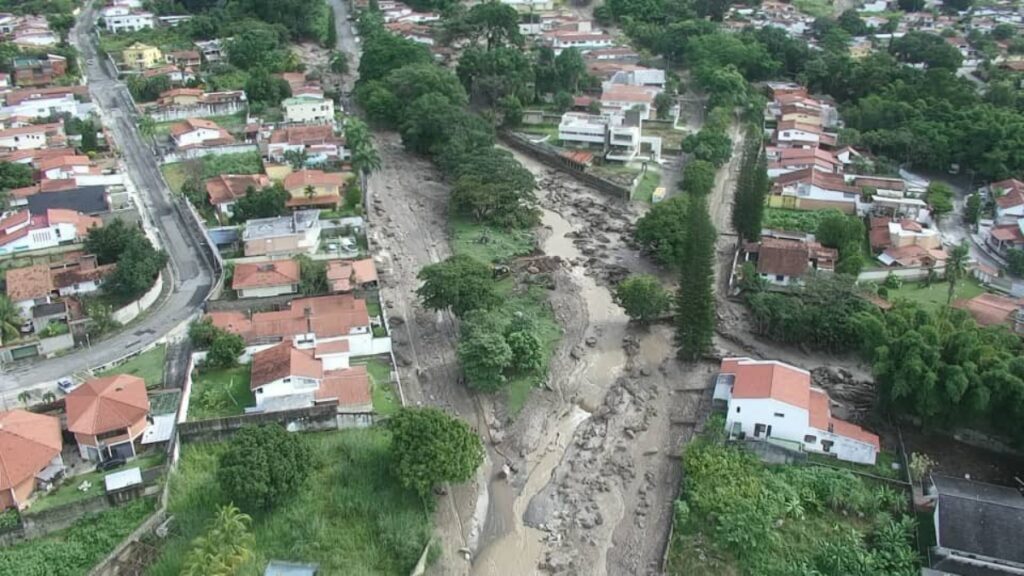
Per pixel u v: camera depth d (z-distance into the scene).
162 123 162.38
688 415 87.25
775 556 69.12
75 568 62.00
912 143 152.50
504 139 173.62
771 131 175.50
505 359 87.44
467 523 73.88
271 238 110.69
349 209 128.88
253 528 67.25
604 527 74.00
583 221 135.62
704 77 187.00
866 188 136.50
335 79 198.62
